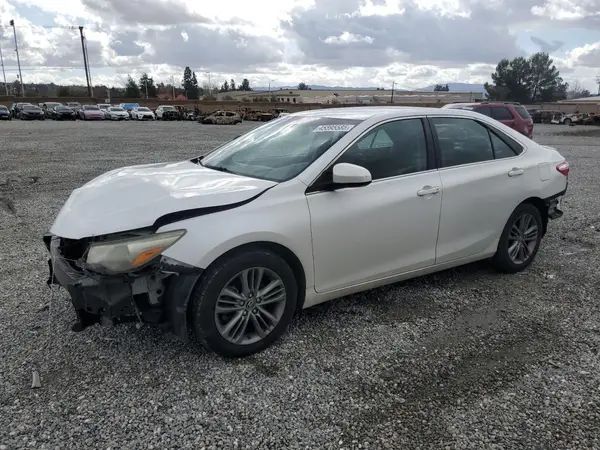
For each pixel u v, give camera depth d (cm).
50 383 299
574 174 1202
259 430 262
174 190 324
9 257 527
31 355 329
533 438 258
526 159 479
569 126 4778
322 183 348
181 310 300
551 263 524
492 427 266
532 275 488
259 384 301
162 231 295
